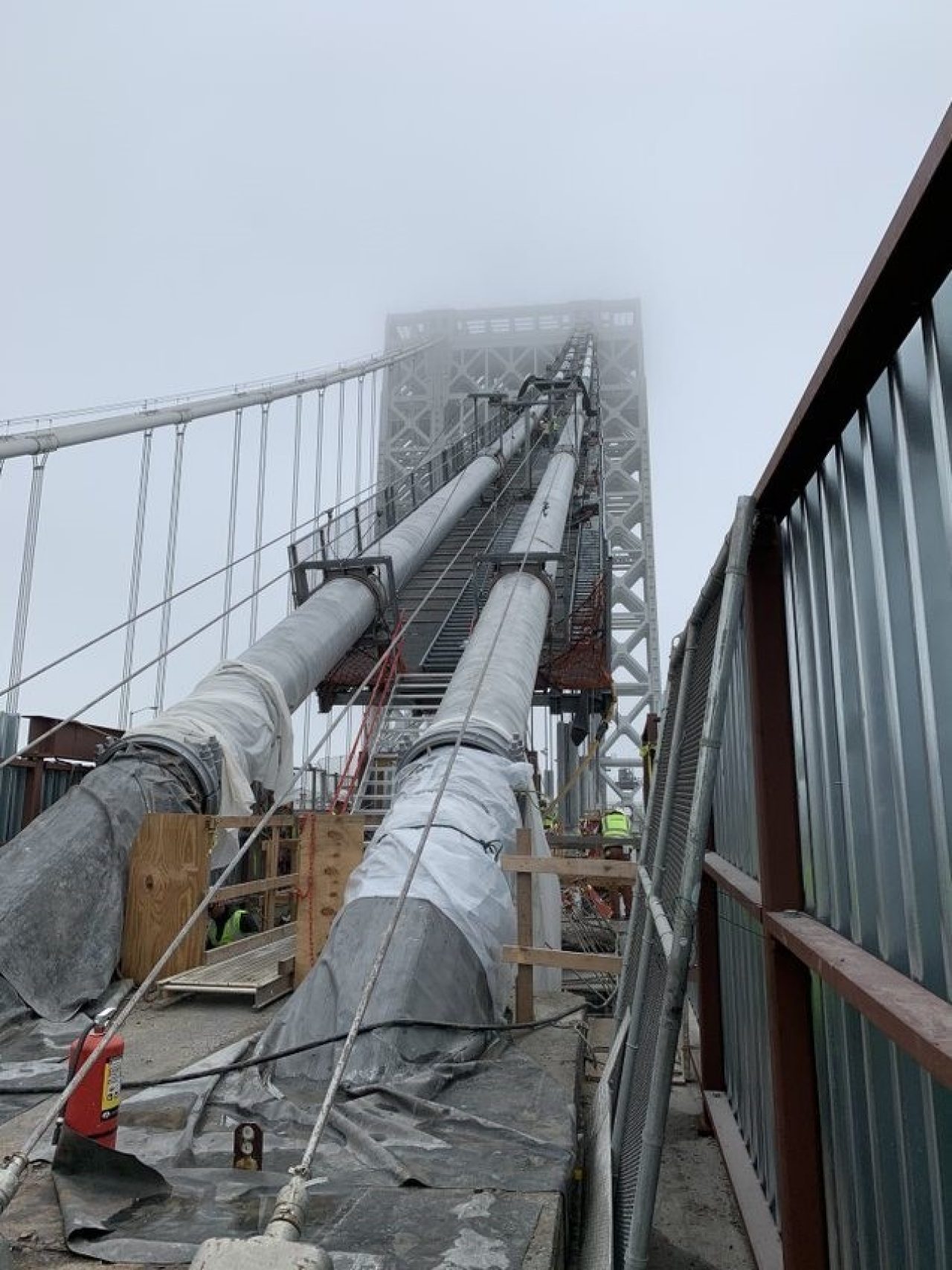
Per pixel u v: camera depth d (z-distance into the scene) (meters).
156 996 8.18
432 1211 3.79
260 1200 3.88
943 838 2.20
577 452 34.38
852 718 2.98
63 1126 4.00
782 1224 3.47
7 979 7.49
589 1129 5.25
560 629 21.56
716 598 4.68
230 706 12.00
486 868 7.51
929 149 1.82
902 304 2.29
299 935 8.59
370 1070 5.48
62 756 14.69
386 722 16.83
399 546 21.27
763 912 3.71
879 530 2.62
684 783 4.98
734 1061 5.74
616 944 11.35
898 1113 2.60
